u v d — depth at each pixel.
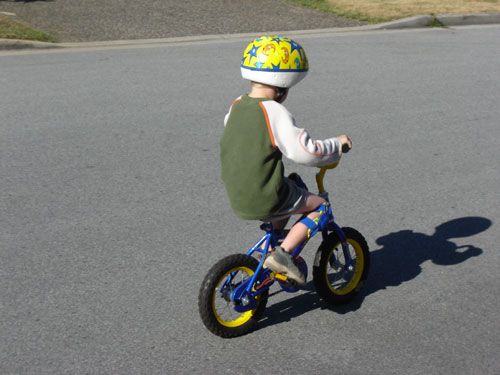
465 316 3.80
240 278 4.10
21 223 4.80
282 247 3.45
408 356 3.41
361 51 10.87
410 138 6.86
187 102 7.80
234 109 3.31
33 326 3.59
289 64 3.22
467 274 4.29
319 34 12.10
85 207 5.08
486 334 3.62
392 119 7.45
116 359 3.34
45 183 5.49
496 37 12.35
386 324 3.71
